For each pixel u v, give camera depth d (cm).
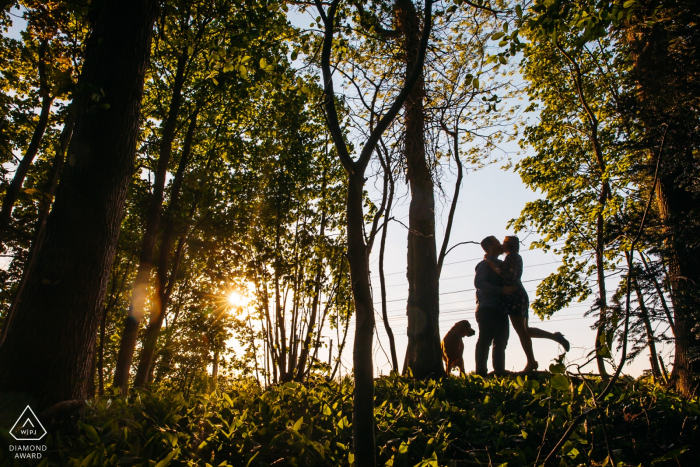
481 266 632
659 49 636
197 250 1672
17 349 325
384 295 628
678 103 552
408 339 611
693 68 591
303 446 312
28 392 316
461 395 480
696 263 546
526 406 409
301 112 1305
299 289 951
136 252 1617
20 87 1126
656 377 744
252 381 711
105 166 369
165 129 1161
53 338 329
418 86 463
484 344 612
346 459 304
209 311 1619
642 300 513
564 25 421
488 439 347
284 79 433
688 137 553
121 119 382
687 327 532
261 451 315
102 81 383
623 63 1076
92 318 352
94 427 334
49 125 1184
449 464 296
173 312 1961
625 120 652
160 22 636
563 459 286
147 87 1439
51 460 286
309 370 687
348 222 265
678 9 616
